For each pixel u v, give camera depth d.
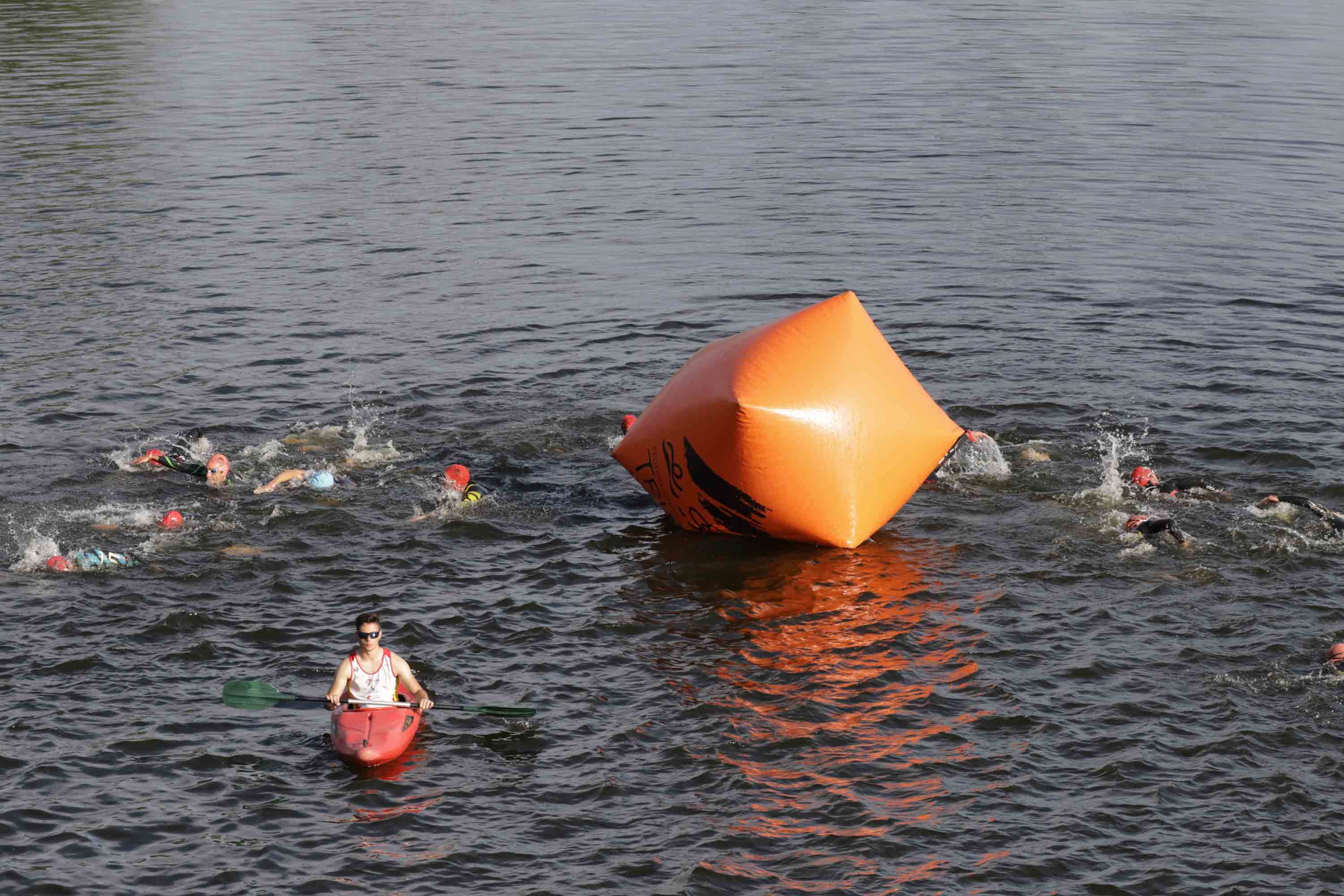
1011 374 36.12
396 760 20.22
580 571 26.30
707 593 25.42
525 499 29.56
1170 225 49.31
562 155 60.56
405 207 52.94
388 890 17.47
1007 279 43.84
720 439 26.22
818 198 53.34
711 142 62.25
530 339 39.34
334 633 23.83
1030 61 81.00
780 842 18.33
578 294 43.16
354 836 18.53
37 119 67.50
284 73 80.06
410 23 100.06
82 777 19.64
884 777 19.67
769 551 27.16
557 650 23.36
